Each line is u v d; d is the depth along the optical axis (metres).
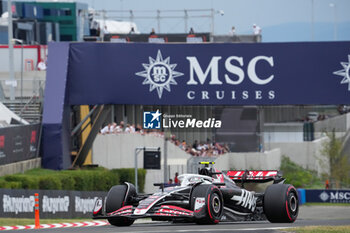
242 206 51.50
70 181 110.31
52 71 124.94
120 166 140.38
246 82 123.62
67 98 125.88
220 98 123.62
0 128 102.69
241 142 174.50
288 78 122.88
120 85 124.94
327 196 162.50
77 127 130.12
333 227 44.12
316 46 122.56
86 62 125.62
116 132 141.00
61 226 60.97
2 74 160.25
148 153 106.69
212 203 46.19
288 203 50.66
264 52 123.25
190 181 49.25
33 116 134.75
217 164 147.62
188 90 124.06
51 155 121.19
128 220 50.25
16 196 79.12
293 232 41.28
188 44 123.94
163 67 124.19
